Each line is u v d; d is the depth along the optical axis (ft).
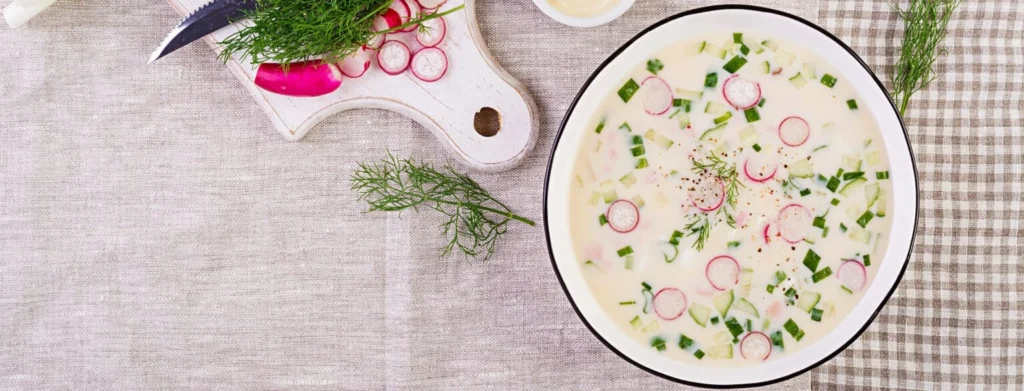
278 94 3.14
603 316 3.03
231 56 3.15
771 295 3.02
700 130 2.98
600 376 3.22
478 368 3.23
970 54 3.19
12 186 3.25
